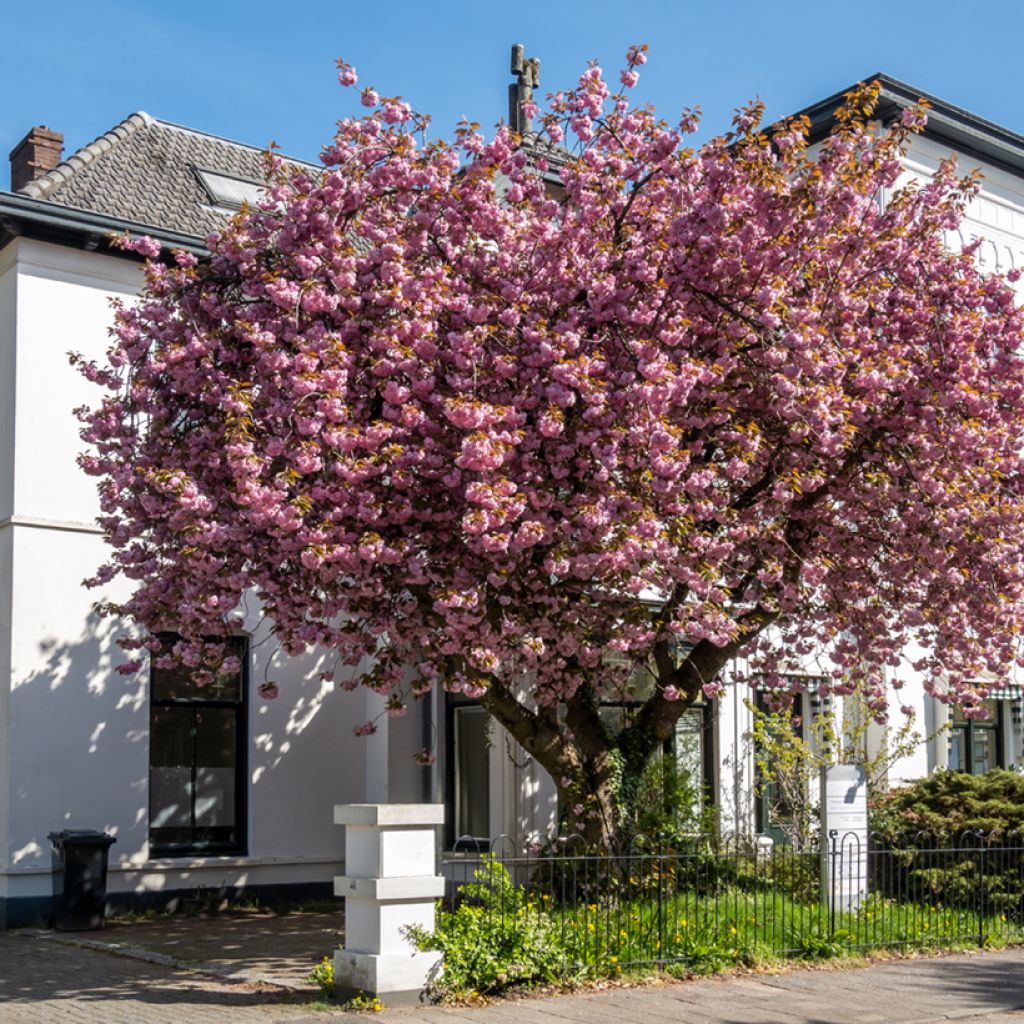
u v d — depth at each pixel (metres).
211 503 10.23
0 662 14.34
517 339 10.72
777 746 16.28
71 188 16.16
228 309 11.27
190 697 15.76
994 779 15.82
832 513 12.27
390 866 9.05
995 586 12.29
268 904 15.88
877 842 13.93
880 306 12.13
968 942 12.62
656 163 11.56
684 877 11.41
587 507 9.93
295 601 11.20
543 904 10.64
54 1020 8.68
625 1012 9.10
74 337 15.09
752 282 11.21
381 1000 8.91
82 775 14.58
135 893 14.91
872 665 13.27
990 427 11.83
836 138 11.68
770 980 10.56
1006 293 12.59
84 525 14.85
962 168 19.91
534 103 11.95
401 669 11.91
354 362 10.52
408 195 11.22
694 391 10.85
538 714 12.62
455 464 10.39
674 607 11.58
